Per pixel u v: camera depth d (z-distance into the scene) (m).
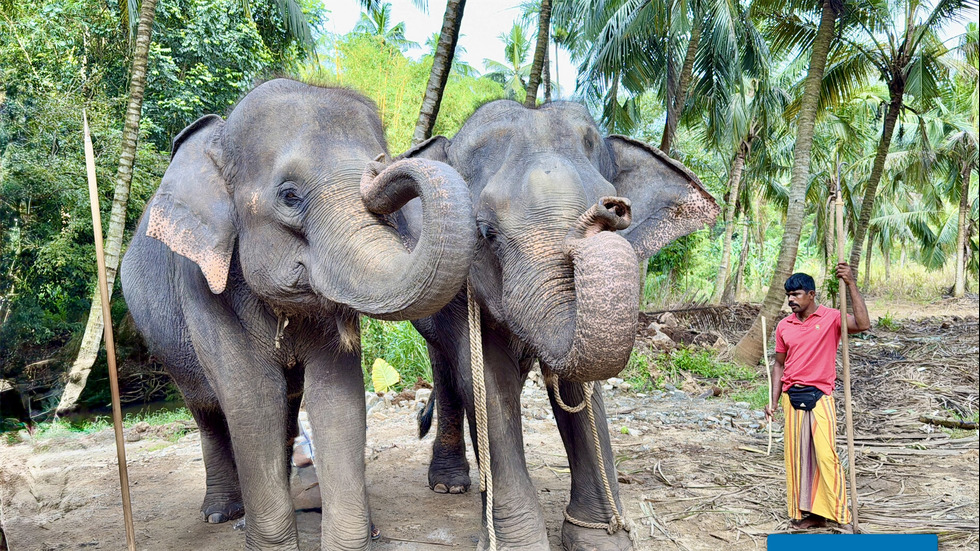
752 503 4.17
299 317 3.01
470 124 3.21
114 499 4.41
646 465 5.02
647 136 23.11
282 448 3.11
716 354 10.59
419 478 4.70
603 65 12.66
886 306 22.67
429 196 2.23
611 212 2.38
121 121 10.13
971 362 9.84
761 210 27.03
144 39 7.27
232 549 3.48
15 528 3.91
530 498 3.04
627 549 3.17
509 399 3.10
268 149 2.76
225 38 11.12
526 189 2.70
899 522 3.83
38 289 8.45
